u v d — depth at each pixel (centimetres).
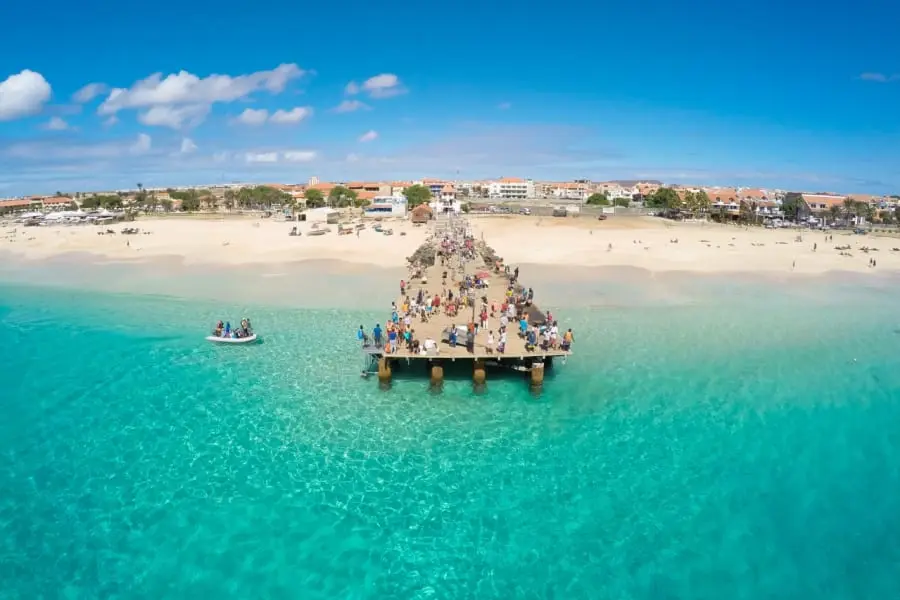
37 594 1608
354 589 1638
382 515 1959
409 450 2391
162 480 2141
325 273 5944
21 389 2955
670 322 4278
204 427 2558
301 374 3203
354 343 3719
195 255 7031
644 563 1755
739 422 2659
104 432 2502
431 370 2967
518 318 3728
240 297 4928
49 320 4262
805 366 3381
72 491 2069
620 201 18188
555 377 3203
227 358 3438
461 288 4553
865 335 4012
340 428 2575
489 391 3005
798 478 2205
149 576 1675
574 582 1677
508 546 1822
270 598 1598
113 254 7256
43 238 8712
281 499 2033
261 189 18625
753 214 13112
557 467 2273
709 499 2072
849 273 6316
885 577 1695
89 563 1725
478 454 2367
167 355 3484
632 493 2106
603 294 5112
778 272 6275
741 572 1719
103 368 3262
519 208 14675
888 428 2594
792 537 1872
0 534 1842
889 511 2005
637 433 2553
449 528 1902
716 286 5534
